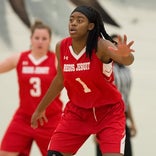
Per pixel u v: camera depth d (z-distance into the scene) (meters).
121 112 9.77
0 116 16.44
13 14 16.42
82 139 9.87
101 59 9.32
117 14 16.31
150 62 16.34
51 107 12.48
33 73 12.66
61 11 16.41
